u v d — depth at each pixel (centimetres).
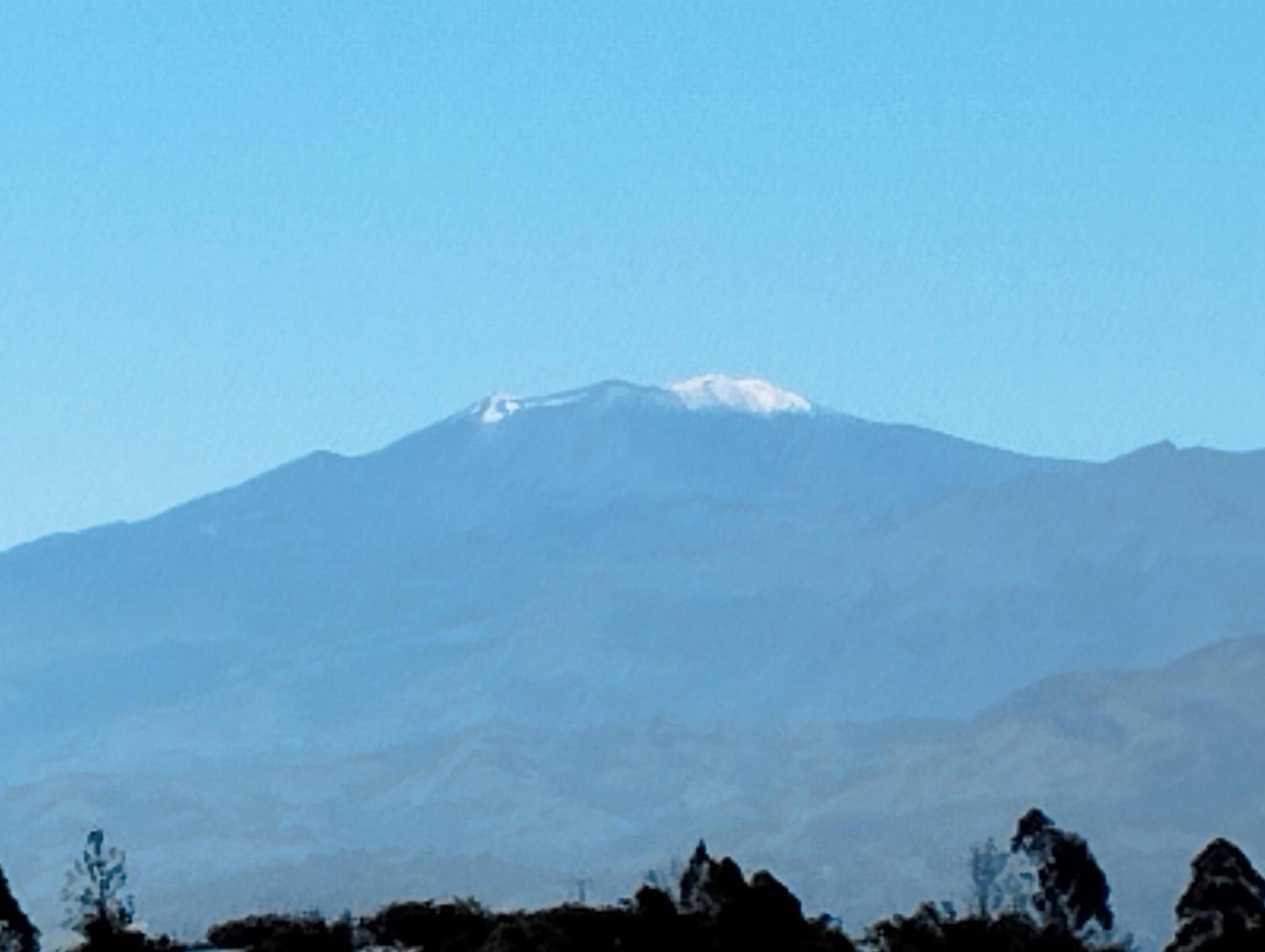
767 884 14950
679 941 14425
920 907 15550
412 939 14975
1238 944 17138
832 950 14800
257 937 15050
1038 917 18412
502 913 15538
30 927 16088
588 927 14300
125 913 15500
